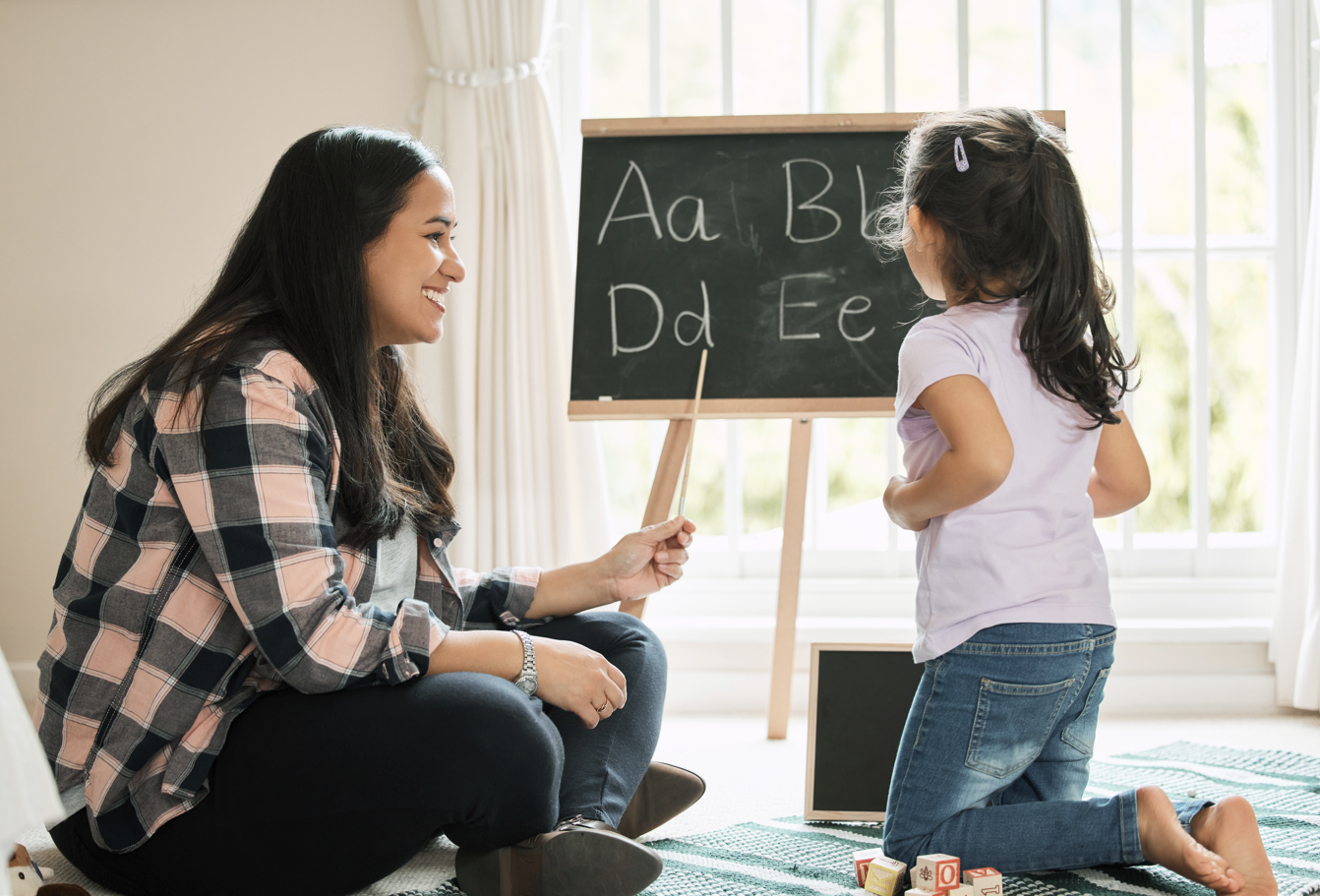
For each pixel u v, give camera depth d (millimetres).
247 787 1107
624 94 2508
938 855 1209
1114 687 2256
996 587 1198
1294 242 2430
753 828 1523
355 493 1198
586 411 1858
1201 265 2424
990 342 1233
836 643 1605
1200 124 2424
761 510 2553
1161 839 1176
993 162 1240
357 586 1212
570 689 1197
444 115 2289
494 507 2250
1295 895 1204
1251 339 2496
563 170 2451
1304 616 2174
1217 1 2445
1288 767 1779
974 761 1221
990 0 2441
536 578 1485
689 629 2344
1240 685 2252
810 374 1851
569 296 2299
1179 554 2459
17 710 643
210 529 1082
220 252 2422
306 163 1207
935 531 1249
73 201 2416
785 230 1927
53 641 1162
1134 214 2484
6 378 2416
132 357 2426
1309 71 2398
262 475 1084
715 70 2486
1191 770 1765
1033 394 1229
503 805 1106
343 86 2400
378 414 1305
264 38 2402
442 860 1405
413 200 1228
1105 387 1229
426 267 1241
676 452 1855
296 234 1188
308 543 1091
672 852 1417
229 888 1148
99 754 1112
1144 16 2451
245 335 1143
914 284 1884
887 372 1842
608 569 1476
